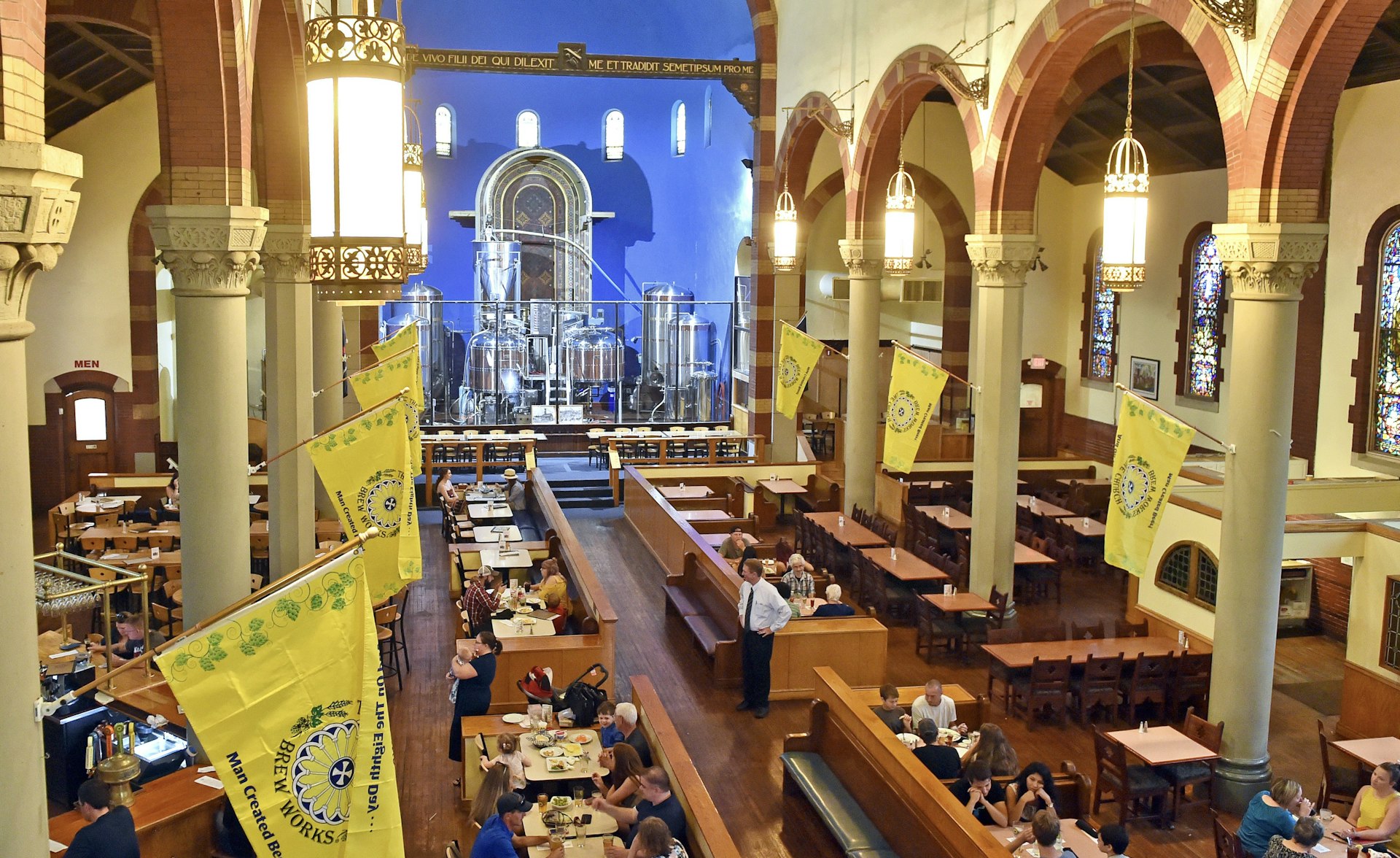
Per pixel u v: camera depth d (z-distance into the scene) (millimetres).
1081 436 30203
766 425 29734
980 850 9258
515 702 14242
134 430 26500
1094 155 27406
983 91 17625
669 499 24781
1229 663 12898
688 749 14086
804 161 28188
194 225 10555
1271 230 11977
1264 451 12516
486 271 36781
